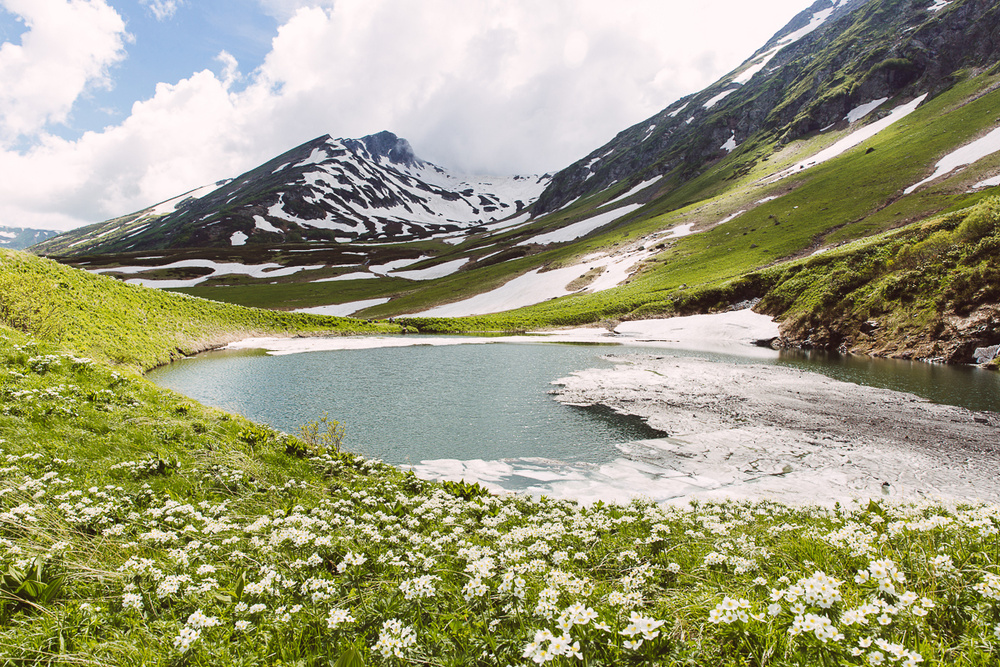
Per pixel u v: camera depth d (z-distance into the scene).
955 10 135.88
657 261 92.81
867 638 3.39
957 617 3.87
